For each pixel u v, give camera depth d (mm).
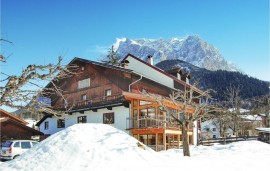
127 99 31672
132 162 13797
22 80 7609
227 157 19500
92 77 38719
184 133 21438
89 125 17047
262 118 67500
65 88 42031
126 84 34656
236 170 13828
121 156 14109
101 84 37406
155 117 30141
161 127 29391
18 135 32781
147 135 33312
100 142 15180
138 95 30109
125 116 32781
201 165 14625
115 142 15430
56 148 14688
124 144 15469
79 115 38469
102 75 37531
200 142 40531
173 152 24984
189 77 46812
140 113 32281
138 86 35062
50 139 15953
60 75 8156
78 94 39969
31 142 24328
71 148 14500
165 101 28859
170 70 45719
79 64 40625
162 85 38531
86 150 14312
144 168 13125
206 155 21875
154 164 13953
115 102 32938
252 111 45562
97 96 37500
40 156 14320
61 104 41375
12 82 7488
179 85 41062
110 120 34312
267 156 20266
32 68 7711
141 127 30688
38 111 8258
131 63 44250
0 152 23969
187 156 20062
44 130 43562
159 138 33375
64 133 16125
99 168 12844
